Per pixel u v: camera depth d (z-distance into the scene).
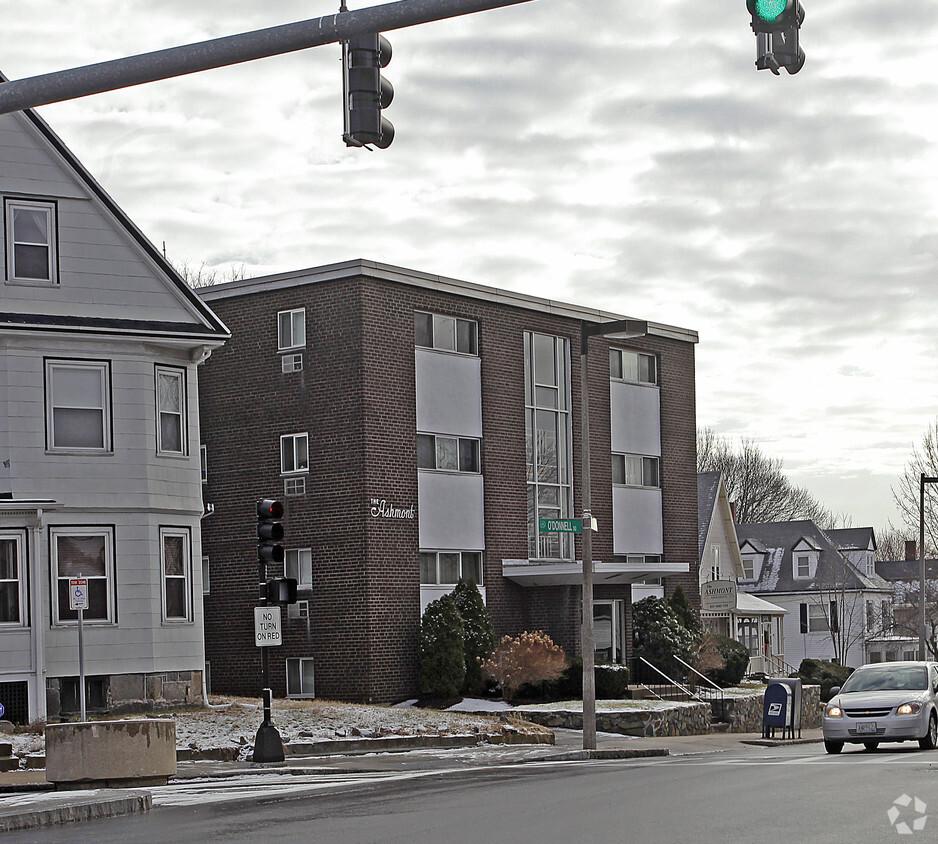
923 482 50.97
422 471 37.66
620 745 30.03
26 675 28.12
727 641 46.22
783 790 16.36
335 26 11.23
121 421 30.09
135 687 29.81
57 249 30.02
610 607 42.62
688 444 47.44
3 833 14.12
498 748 27.64
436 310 38.53
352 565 36.06
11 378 29.11
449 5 10.97
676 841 11.70
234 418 38.56
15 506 28.09
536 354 41.94
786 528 79.19
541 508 41.66
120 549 29.86
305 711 29.45
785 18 10.37
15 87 12.02
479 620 37.19
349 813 14.79
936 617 72.19
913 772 19.02
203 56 11.62
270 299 38.09
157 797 17.73
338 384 36.66
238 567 38.22
